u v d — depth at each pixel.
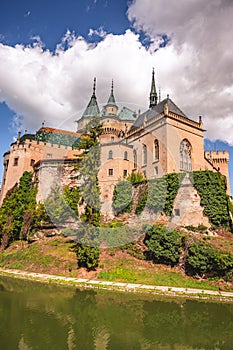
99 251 22.48
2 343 9.43
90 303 15.23
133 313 13.67
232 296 16.88
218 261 19.27
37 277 21.64
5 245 31.95
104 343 9.91
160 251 21.83
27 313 13.08
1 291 17.64
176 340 10.43
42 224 30.97
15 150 46.75
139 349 9.47
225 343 10.26
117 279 20.56
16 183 44.41
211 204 26.70
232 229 26.30
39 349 9.04
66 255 24.88
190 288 18.83
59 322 11.98
